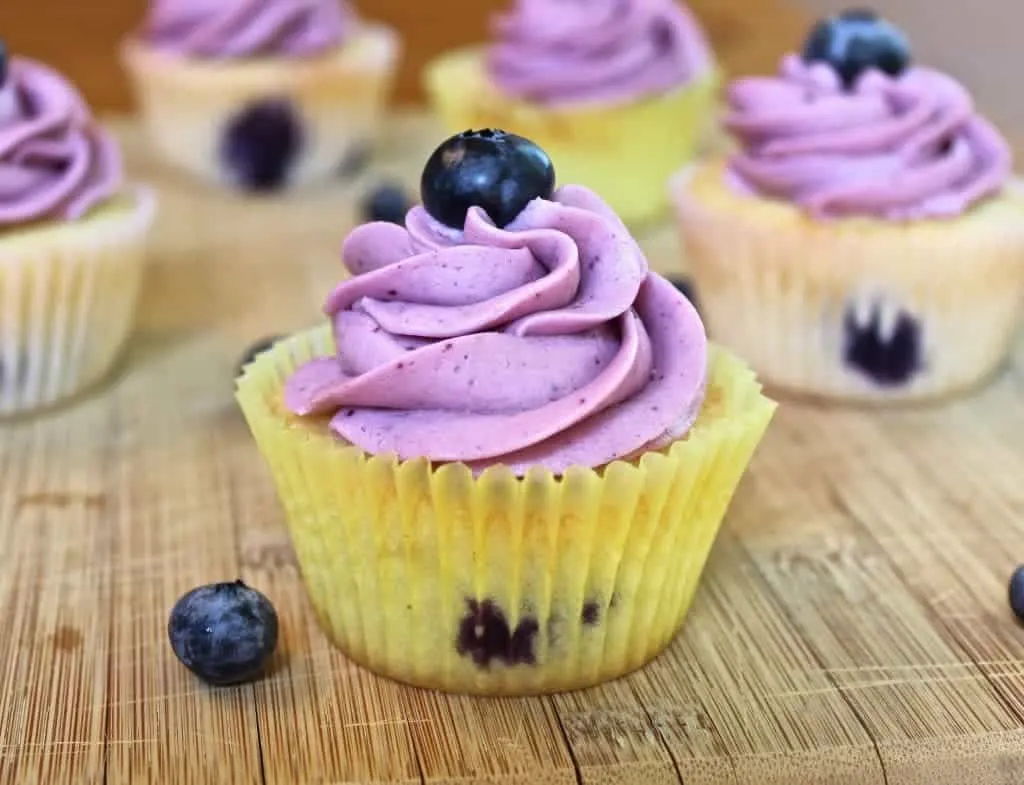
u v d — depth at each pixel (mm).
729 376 207
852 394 269
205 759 181
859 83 276
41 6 420
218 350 286
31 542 225
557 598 188
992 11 456
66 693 192
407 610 190
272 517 232
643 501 185
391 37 402
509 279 191
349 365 196
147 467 246
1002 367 282
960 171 266
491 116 349
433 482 180
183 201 361
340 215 354
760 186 276
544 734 185
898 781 182
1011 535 228
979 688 193
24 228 257
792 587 215
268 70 353
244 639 189
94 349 266
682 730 186
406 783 177
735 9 455
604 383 184
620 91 339
